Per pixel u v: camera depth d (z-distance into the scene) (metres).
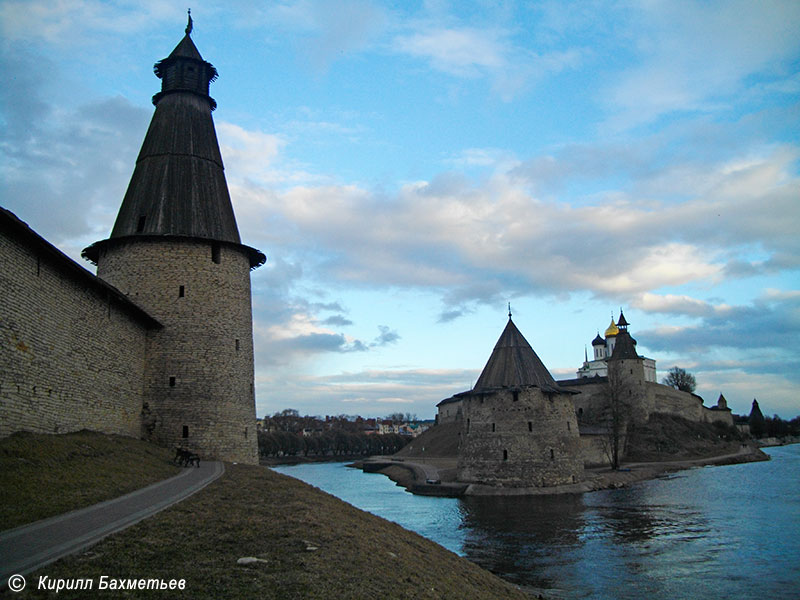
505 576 24.48
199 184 35.53
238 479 22.88
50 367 21.73
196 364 32.56
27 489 15.19
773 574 24.38
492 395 55.03
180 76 37.78
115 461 21.69
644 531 33.12
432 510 43.12
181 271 33.41
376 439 164.62
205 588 9.92
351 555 13.56
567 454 54.34
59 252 21.12
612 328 150.38
